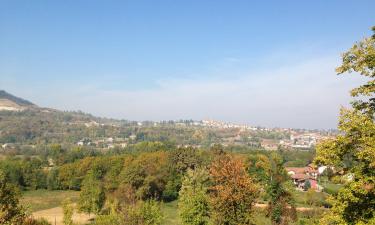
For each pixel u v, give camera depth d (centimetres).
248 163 6806
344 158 1448
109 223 3052
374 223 1266
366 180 1309
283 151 17125
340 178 1438
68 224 5691
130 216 2859
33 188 11538
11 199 2138
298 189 10106
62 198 10175
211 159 9588
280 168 5234
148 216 2947
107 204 6875
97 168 10750
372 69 1397
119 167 10319
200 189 3381
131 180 8669
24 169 11531
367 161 1319
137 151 15575
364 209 1347
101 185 8031
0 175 2166
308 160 14925
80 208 6781
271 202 4841
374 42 1408
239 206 2914
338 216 1392
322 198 6994
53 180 11531
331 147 1421
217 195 3050
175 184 9525
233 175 2977
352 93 1433
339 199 1413
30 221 2744
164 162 9944
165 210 7850
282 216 4669
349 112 1409
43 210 8556
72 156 14175
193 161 9719
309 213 5941
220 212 2928
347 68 1432
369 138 1302
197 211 3162
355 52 1417
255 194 3045
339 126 1402
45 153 18100
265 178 5175
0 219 2014
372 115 1394
